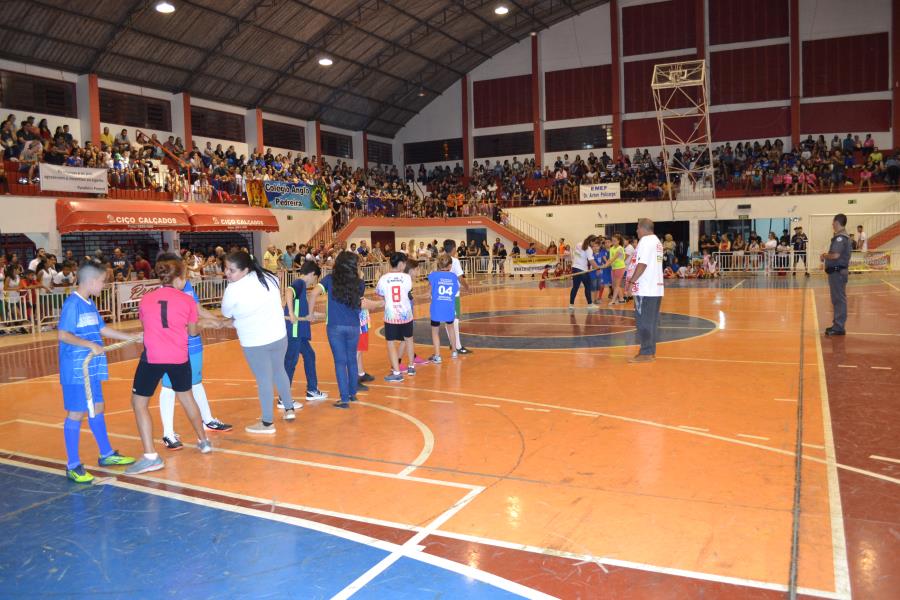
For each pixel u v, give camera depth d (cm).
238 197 2603
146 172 2312
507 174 3847
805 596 324
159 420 720
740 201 3197
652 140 3694
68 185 1983
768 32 3459
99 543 410
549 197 3547
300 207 2872
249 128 3188
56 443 643
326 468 537
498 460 543
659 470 507
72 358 529
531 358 1018
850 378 801
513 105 3978
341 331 741
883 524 401
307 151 3575
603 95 3769
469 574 356
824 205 3081
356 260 748
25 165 1898
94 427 560
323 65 3142
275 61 2950
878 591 326
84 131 2425
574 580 346
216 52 2675
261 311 639
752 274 2917
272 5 2539
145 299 552
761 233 3241
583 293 2241
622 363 953
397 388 838
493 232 3562
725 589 332
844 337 1112
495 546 387
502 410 706
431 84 3956
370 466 539
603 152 3788
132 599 343
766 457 529
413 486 489
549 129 3897
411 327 896
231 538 411
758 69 3491
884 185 3031
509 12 3450
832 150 3241
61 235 2134
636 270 945
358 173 3703
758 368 882
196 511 456
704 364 925
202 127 2948
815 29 3378
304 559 379
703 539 388
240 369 1023
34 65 2273
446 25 3322
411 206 3638
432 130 4178
